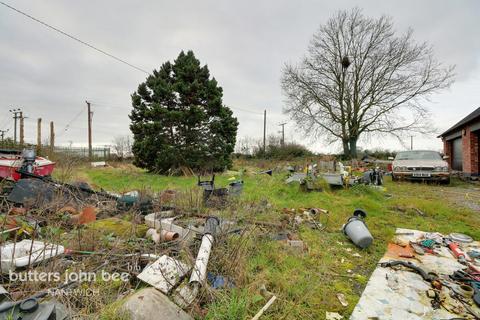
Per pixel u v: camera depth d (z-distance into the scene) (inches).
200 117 522.9
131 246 118.0
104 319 67.5
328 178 301.1
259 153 1050.1
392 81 826.8
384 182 397.1
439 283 99.0
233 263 99.5
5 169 227.5
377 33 838.5
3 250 96.7
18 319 60.1
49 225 126.2
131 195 196.1
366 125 875.4
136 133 555.2
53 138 850.1
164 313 69.9
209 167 518.6
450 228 173.5
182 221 158.7
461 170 534.6
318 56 918.4
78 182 238.1
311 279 102.3
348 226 154.2
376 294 94.3
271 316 79.5
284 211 203.9
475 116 387.9
